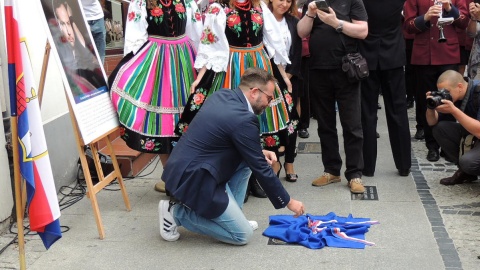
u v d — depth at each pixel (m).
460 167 4.87
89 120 4.10
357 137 4.94
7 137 4.24
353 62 4.73
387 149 6.35
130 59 4.57
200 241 4.03
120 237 4.11
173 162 3.85
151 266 3.65
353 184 4.94
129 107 4.50
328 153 5.16
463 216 4.36
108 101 4.42
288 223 4.24
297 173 5.56
